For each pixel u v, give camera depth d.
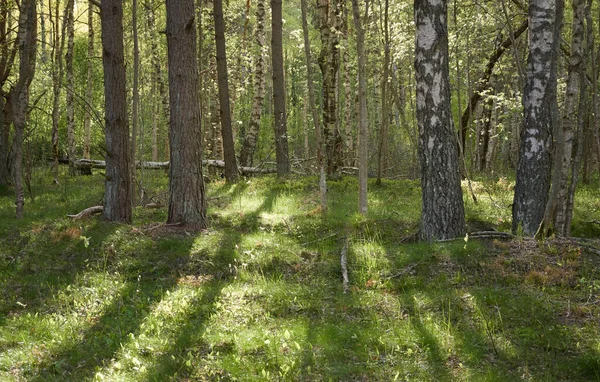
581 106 8.96
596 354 5.37
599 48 12.75
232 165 17.70
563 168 9.29
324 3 16.80
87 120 25.72
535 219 9.17
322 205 11.68
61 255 9.02
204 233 10.20
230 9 21.34
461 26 14.93
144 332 6.37
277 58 18.11
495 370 5.31
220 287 7.78
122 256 8.98
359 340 6.04
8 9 17.70
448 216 8.95
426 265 7.97
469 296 6.88
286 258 8.77
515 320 6.26
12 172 18.81
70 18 21.75
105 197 11.11
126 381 5.29
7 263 8.75
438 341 5.91
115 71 10.91
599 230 10.53
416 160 23.62
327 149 17.14
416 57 9.03
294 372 5.39
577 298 6.68
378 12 18.06
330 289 7.66
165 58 26.12
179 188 10.58
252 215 11.72
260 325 6.51
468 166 24.36
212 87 22.11
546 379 5.09
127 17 18.39
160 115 27.53
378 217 11.06
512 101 12.89
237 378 5.32
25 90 15.92
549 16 9.05
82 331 6.48
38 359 5.74
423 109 8.99
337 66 17.03
